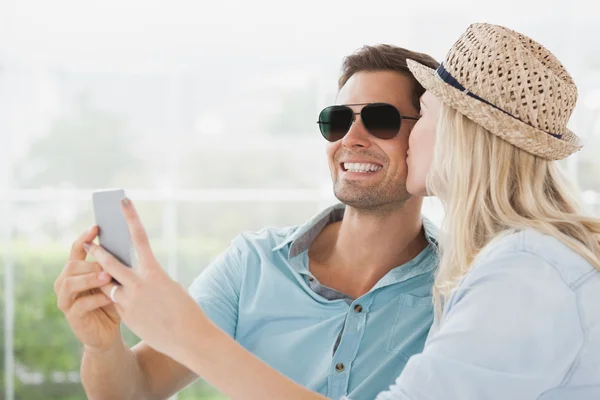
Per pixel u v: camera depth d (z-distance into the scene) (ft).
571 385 4.24
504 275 4.18
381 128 5.90
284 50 24.18
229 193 17.22
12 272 20.62
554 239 4.37
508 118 4.57
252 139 29.81
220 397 19.19
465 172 4.71
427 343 4.38
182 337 4.40
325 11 23.17
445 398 4.06
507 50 4.70
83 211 22.48
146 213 23.84
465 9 20.66
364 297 5.94
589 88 17.89
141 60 25.36
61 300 5.10
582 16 18.61
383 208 6.03
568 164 17.37
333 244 6.47
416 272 5.99
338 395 5.75
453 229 4.72
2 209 21.44
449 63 5.01
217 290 6.34
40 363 20.03
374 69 6.16
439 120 4.91
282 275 6.25
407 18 21.33
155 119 28.48
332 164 6.16
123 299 4.51
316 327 5.99
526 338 4.02
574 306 4.15
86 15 24.31
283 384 4.35
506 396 4.03
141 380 5.90
